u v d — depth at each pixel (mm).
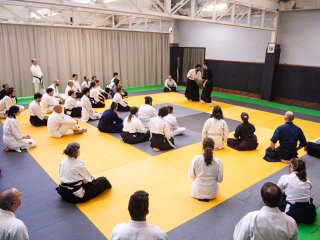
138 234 1819
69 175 3611
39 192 3996
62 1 5066
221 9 11445
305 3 9406
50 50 11234
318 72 9852
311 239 3037
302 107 10102
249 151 5703
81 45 12070
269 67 10859
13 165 4895
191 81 10375
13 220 2154
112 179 4414
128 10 6078
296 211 3211
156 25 14664
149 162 5086
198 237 3068
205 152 3666
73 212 3510
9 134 5453
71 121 6418
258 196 3955
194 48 13938
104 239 3014
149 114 6637
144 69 14477
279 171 4781
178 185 4238
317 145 5457
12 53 10344
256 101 11008
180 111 9000
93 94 9141
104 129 6711
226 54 12656
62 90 11922
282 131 5062
